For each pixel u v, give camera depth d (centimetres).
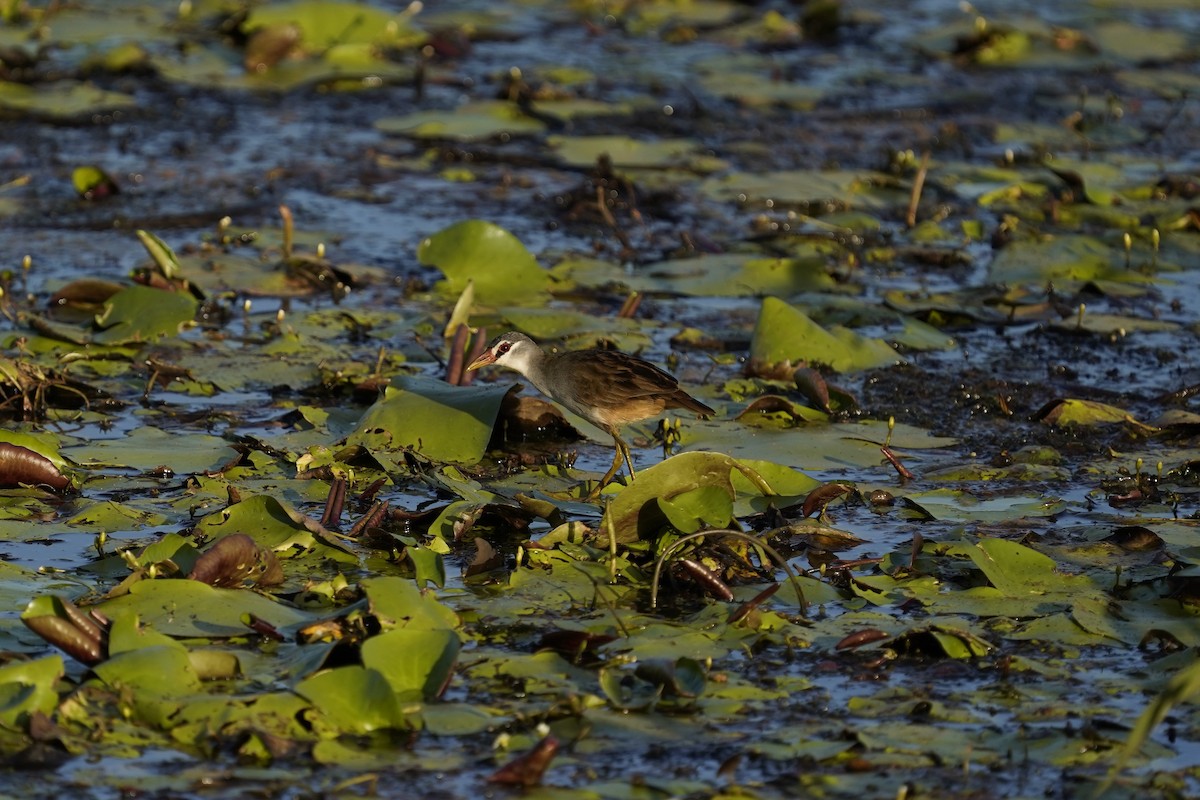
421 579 962
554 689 854
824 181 1925
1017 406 1338
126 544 1019
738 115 2223
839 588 996
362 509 1102
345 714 809
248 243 1684
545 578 991
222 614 903
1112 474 1182
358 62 2367
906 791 759
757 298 1616
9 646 876
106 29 2478
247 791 753
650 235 1767
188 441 1192
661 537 1014
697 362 1422
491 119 2117
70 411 1255
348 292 1572
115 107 2166
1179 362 1450
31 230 1711
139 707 807
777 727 825
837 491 1087
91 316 1474
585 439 1262
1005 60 2520
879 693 863
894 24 2766
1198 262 1712
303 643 887
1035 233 1784
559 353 1239
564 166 2022
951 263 1712
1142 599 976
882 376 1389
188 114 2159
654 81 2350
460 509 1055
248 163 1973
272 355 1384
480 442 1166
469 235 1590
